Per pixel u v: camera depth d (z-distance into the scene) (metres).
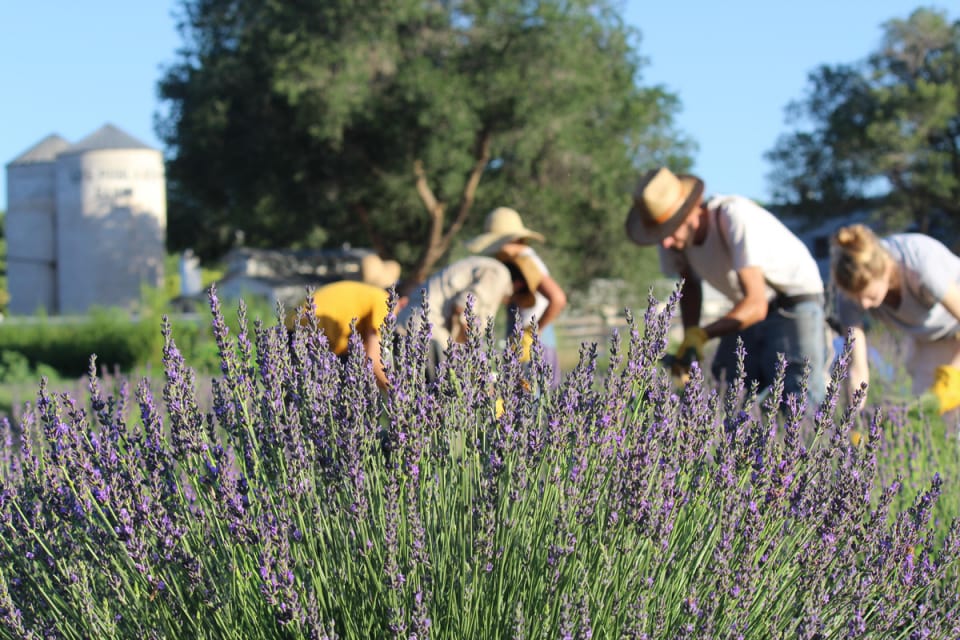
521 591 2.66
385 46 44.94
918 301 6.26
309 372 2.98
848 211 72.25
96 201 68.69
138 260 69.19
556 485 2.76
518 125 44.50
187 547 2.62
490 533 2.60
